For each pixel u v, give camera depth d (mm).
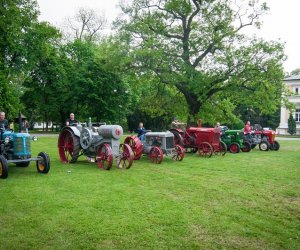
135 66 20672
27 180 8547
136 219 5551
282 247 4566
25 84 36188
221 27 20734
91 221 5418
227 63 19906
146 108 23797
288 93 21234
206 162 12727
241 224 5402
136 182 8539
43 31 27750
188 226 5273
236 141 17281
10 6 23203
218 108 23484
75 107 36938
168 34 21719
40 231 4996
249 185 8320
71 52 38625
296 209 6270
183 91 21719
